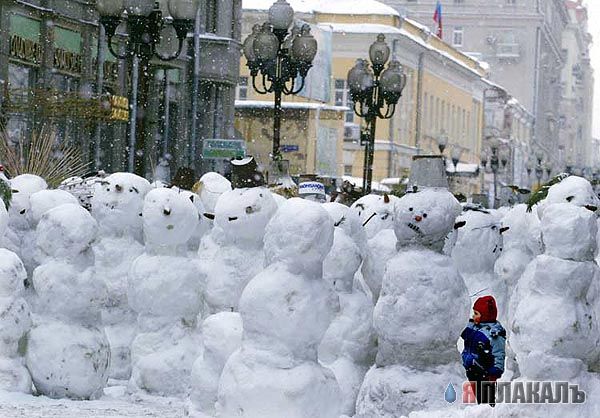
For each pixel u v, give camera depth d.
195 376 22.84
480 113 192.12
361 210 30.86
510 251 32.19
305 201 20.25
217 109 93.94
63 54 76.19
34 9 72.88
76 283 26.09
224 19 93.44
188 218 27.42
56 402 25.05
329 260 25.22
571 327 19.41
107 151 79.31
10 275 25.39
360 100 61.88
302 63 52.81
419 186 24.56
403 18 145.75
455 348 22.14
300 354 20.02
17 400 24.75
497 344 24.56
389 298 21.92
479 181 154.50
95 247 29.75
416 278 21.75
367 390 22.20
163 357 27.39
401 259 22.00
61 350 25.83
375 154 143.62
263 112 120.25
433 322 21.69
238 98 126.69
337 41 142.75
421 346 21.81
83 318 26.34
